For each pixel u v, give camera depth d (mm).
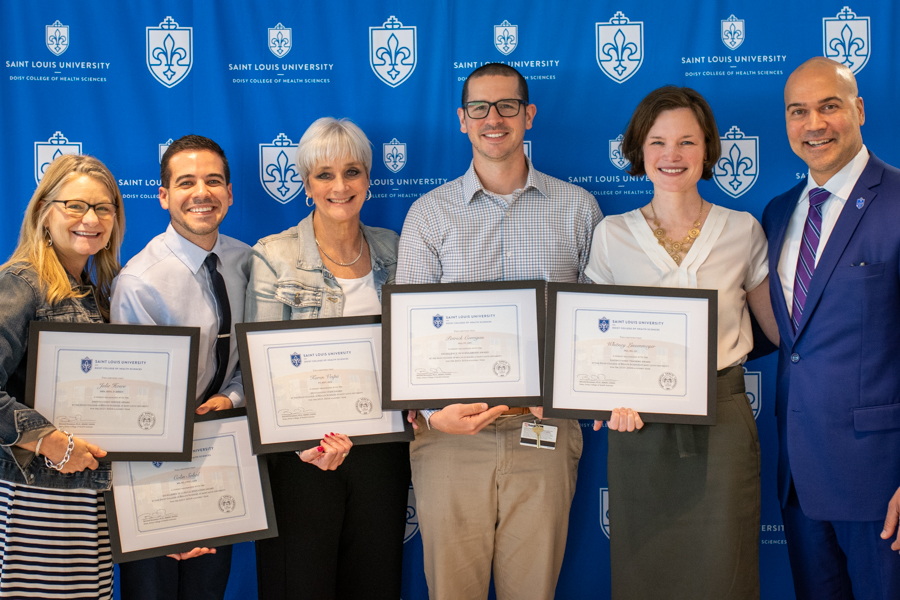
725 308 1895
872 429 1794
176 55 2418
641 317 1870
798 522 2025
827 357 1843
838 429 1826
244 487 1909
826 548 2002
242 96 2432
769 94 2379
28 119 2406
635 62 2398
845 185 1872
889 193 1812
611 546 2002
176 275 1938
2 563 1707
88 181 1775
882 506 1801
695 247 1913
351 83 2436
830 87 1841
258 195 2457
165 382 1824
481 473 2035
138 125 2426
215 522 1884
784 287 1960
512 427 2027
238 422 1918
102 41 2406
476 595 2105
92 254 1933
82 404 1768
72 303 1798
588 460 2459
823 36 2355
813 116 1850
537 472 2020
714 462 1854
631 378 1868
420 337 1928
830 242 1842
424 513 2072
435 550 2039
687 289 1846
